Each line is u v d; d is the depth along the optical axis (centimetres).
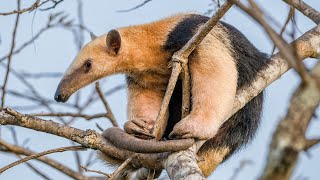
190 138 851
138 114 1015
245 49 989
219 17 794
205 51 928
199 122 860
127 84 1070
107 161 957
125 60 1045
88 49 1087
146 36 1047
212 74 905
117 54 1052
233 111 908
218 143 1023
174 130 859
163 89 1041
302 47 951
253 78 948
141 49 1038
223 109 878
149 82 1040
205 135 856
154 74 1040
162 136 1002
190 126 855
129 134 888
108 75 1072
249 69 958
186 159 767
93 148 853
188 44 842
